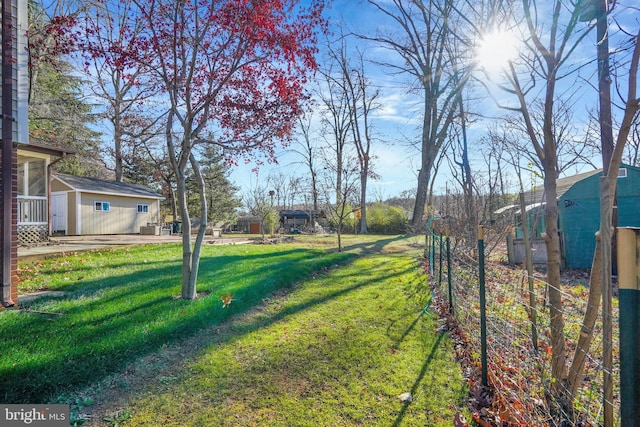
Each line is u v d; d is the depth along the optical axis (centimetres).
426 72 1253
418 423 235
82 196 1628
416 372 304
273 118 531
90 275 623
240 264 766
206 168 2808
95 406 253
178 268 694
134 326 371
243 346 358
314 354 339
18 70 498
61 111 1625
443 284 538
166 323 383
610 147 289
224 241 1537
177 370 307
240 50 476
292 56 488
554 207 256
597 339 349
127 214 1881
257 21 440
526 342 315
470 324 355
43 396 258
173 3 450
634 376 122
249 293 527
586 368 296
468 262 481
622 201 783
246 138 542
